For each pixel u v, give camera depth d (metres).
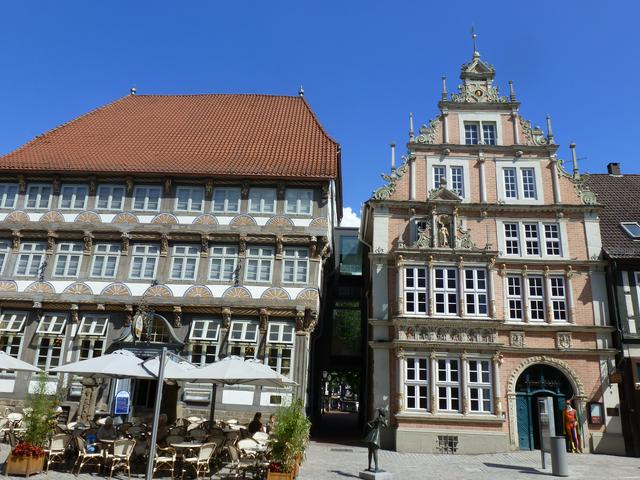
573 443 19.14
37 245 22.61
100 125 27.22
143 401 20.97
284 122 27.44
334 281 30.28
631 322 20.28
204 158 23.73
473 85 24.20
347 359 29.55
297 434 12.04
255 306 20.98
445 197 22.17
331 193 25.41
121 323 21.45
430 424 19.31
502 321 20.39
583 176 22.47
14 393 20.75
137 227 22.28
